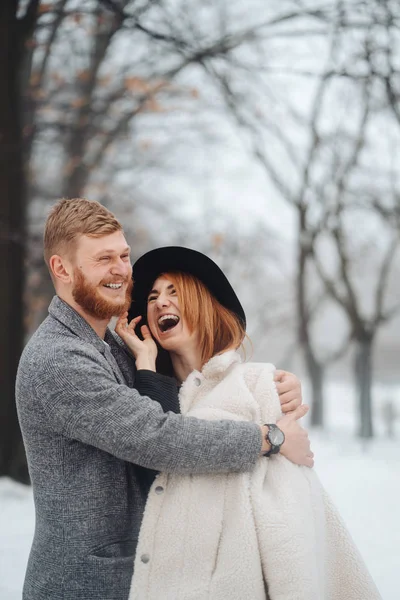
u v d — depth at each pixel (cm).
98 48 1118
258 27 958
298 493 208
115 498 205
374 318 1486
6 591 418
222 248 1820
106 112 1151
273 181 1552
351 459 1134
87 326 216
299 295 1677
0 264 747
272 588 198
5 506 639
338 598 220
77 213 216
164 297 240
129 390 201
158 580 201
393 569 502
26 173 902
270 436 211
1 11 758
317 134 1425
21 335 758
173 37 834
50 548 202
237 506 203
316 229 1540
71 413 197
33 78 1105
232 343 240
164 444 194
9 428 740
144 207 1631
